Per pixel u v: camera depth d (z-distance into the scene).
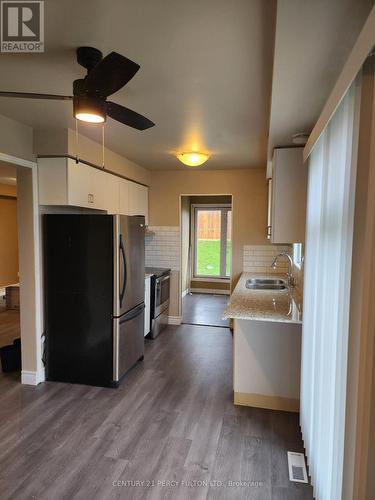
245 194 4.95
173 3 1.33
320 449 1.72
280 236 2.83
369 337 1.07
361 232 1.13
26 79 2.05
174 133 3.13
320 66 1.49
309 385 2.10
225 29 1.50
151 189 5.23
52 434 2.47
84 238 3.21
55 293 3.30
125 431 2.51
